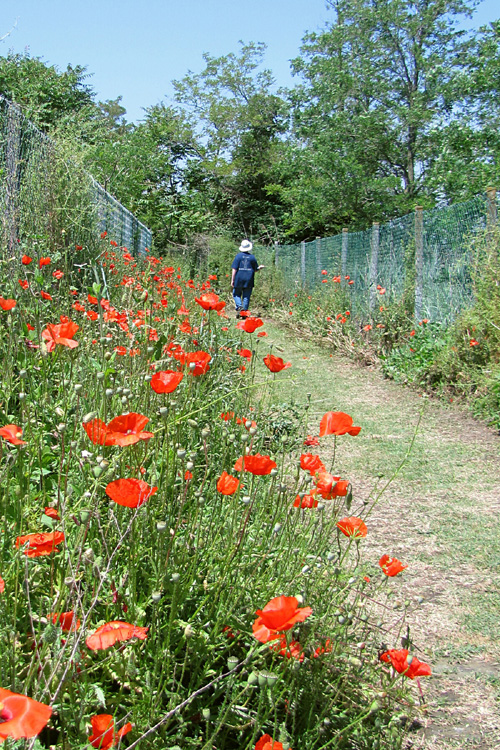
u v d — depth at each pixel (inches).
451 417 241.4
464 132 706.8
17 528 70.8
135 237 585.3
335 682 71.6
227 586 74.0
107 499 89.0
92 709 59.5
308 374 319.3
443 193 730.2
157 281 273.4
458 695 90.7
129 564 67.6
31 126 259.8
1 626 58.7
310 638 66.7
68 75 894.4
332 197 821.2
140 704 58.7
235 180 1305.4
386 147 832.9
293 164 869.8
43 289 171.5
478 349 265.0
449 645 101.9
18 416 108.3
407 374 298.0
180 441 99.6
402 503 158.2
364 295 428.8
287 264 689.6
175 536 71.7
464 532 141.9
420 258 340.8
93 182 322.7
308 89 875.4
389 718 73.9
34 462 89.4
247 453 99.7
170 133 1216.2
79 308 155.4
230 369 196.2
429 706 88.0
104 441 65.7
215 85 1402.6
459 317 283.7
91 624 63.4
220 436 128.2
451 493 164.9
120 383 112.8
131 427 66.7
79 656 55.5
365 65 859.4
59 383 114.3
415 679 92.8
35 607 67.9
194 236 980.6
